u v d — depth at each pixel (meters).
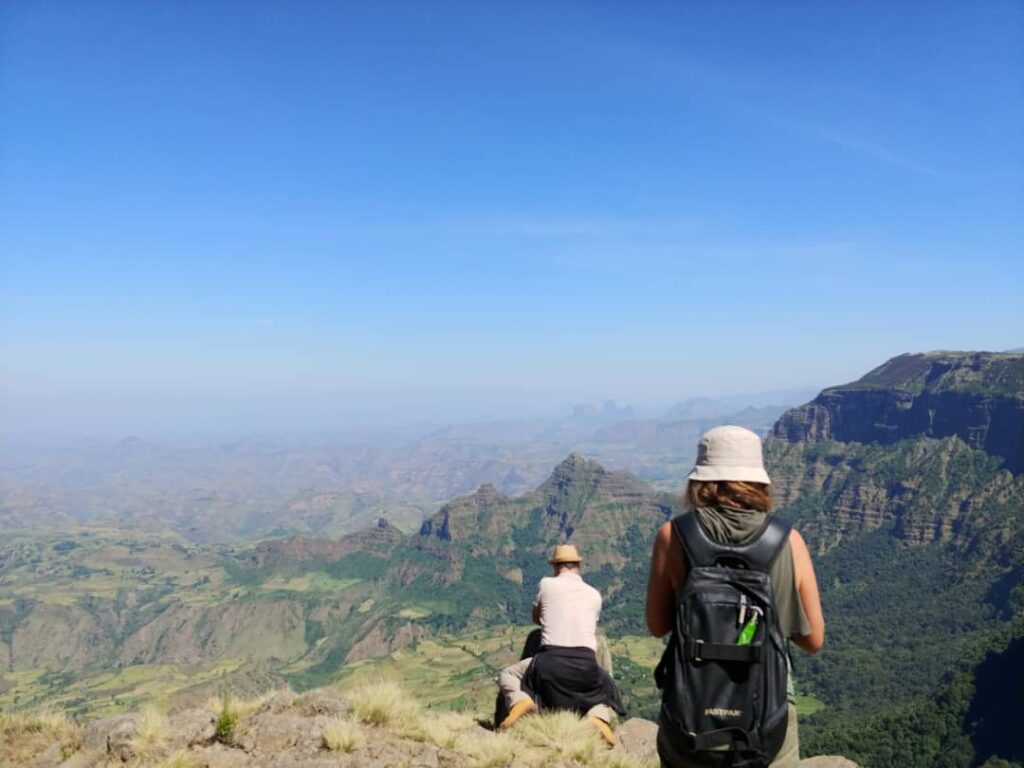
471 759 4.29
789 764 2.60
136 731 4.23
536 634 5.66
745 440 2.67
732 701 2.40
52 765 4.06
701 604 2.46
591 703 5.18
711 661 2.43
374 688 4.93
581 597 5.39
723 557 2.52
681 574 2.59
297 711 4.65
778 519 2.59
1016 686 57.00
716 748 2.40
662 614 2.71
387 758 4.09
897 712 64.25
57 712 4.80
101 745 4.23
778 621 2.49
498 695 5.45
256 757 4.07
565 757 4.43
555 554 5.62
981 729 56.28
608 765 4.43
